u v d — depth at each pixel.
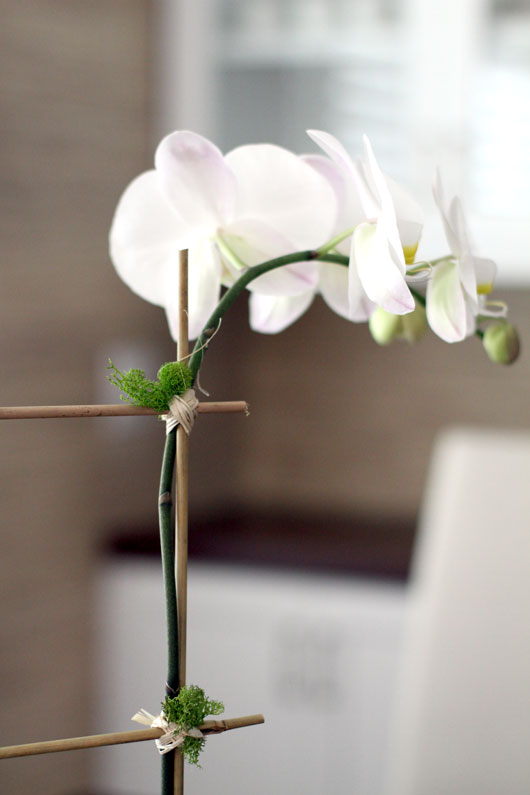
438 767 2.07
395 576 3.22
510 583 2.13
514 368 3.88
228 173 1.03
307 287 1.05
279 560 3.30
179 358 0.94
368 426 4.05
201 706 0.91
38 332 2.89
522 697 2.07
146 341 3.41
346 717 3.26
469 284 0.99
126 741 0.90
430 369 3.97
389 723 3.22
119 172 3.23
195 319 1.05
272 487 4.17
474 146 3.13
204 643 3.35
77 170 3.02
